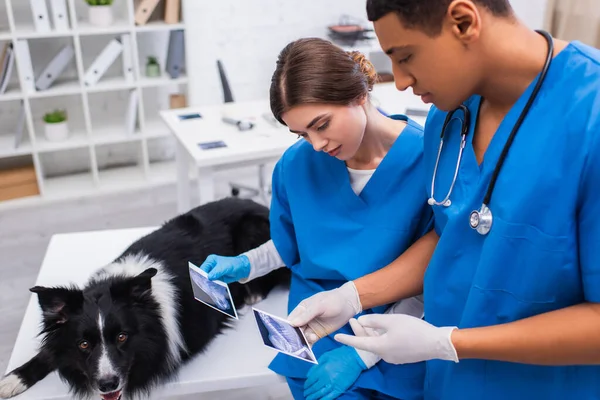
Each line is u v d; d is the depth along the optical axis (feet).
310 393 4.97
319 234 5.36
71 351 5.12
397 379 5.04
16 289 10.25
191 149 9.50
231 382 5.43
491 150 3.55
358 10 15.89
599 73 3.14
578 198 3.15
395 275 4.80
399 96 11.57
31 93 12.47
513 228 3.35
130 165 15.17
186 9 13.64
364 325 4.02
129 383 5.32
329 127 4.49
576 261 3.27
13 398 5.16
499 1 3.12
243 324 6.20
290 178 5.46
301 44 4.54
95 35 13.88
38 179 13.24
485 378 3.79
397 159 5.08
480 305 3.61
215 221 6.72
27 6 13.21
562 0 14.08
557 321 3.22
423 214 5.14
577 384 3.51
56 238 7.52
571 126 3.14
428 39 3.10
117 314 5.09
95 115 14.57
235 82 15.39
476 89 3.40
